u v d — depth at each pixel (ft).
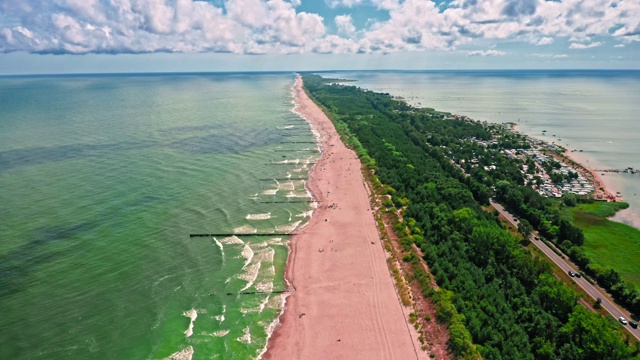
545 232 418.31
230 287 321.32
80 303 290.76
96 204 443.73
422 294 304.09
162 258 352.49
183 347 260.01
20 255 339.98
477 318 270.05
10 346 250.98
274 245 384.88
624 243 409.28
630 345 257.75
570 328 251.39
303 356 257.55
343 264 353.10
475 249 353.92
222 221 426.10
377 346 264.11
